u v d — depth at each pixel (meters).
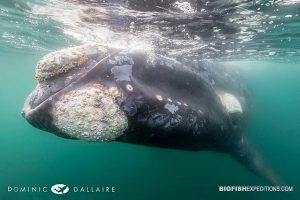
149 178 11.27
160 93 2.52
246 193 9.40
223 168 11.23
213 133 3.05
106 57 2.35
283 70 18.12
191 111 2.69
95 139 2.04
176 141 2.59
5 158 17.23
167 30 5.20
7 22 7.23
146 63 2.62
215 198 9.07
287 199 9.20
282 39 6.19
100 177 12.19
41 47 10.98
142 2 3.97
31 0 4.84
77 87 2.07
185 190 9.81
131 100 2.23
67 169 13.85
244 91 6.58
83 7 4.61
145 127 2.31
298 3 3.82
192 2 3.83
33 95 2.17
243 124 5.66
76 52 2.30
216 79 4.67
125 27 5.25
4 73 28.92
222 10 4.12
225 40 5.97
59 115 1.96
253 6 3.95
